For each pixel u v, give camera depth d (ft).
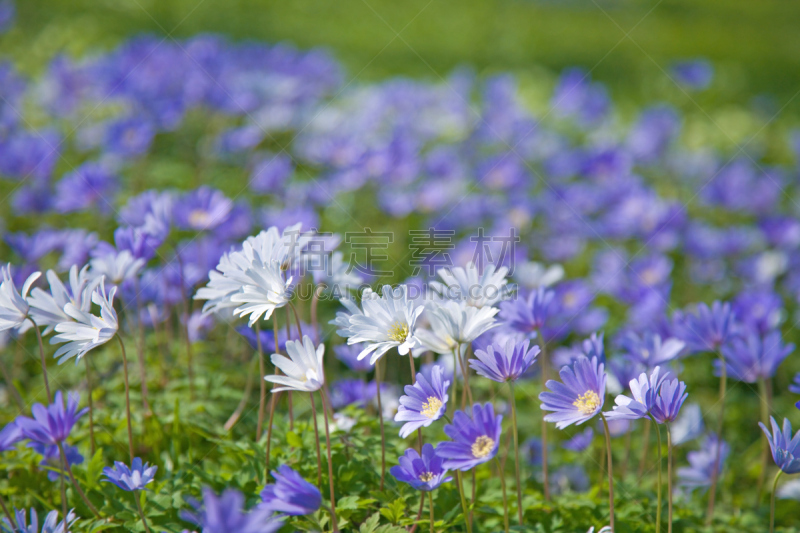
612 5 38.58
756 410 10.80
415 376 6.33
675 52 31.53
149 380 8.82
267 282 5.85
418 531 6.30
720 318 7.75
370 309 5.79
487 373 5.74
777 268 13.00
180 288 9.22
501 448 8.53
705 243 13.46
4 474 7.48
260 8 28.91
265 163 14.92
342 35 27.66
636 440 9.73
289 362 5.56
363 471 6.67
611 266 12.54
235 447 6.96
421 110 17.81
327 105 18.16
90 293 6.30
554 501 7.30
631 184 14.70
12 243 9.37
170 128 14.97
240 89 16.37
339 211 14.02
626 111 22.43
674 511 7.43
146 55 16.55
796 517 8.55
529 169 16.89
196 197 9.29
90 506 6.32
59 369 9.27
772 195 15.53
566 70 27.12
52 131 13.84
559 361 9.01
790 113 24.29
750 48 34.06
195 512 6.19
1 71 15.71
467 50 28.17
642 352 7.44
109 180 11.85
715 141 20.31
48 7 22.99
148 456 7.68
